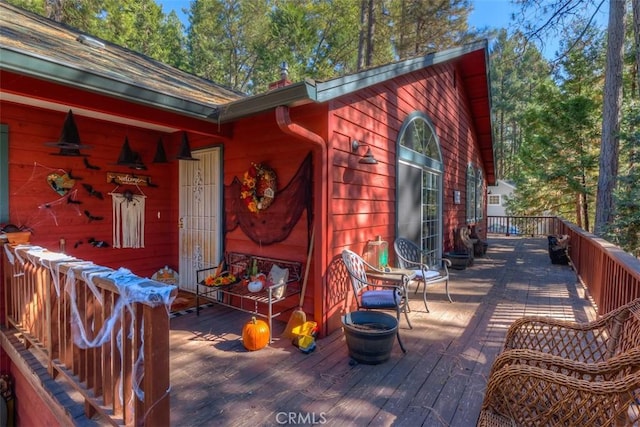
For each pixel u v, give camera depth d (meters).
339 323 3.59
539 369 1.47
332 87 2.99
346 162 3.62
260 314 3.54
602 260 3.83
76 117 4.00
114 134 4.38
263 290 3.51
